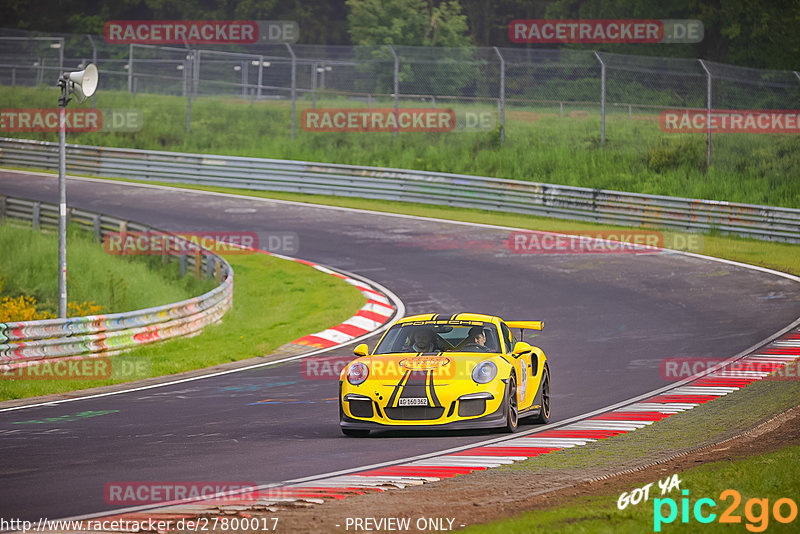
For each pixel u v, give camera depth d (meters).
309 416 44.44
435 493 27.56
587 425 40.81
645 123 173.50
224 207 134.50
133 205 134.62
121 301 86.19
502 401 37.34
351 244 112.12
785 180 133.75
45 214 114.38
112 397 51.41
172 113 192.75
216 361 63.88
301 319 79.88
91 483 29.80
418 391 37.06
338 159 156.88
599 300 82.31
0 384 54.09
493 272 96.12
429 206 136.50
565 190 125.25
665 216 117.69
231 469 32.06
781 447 34.12
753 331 67.94
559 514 23.94
